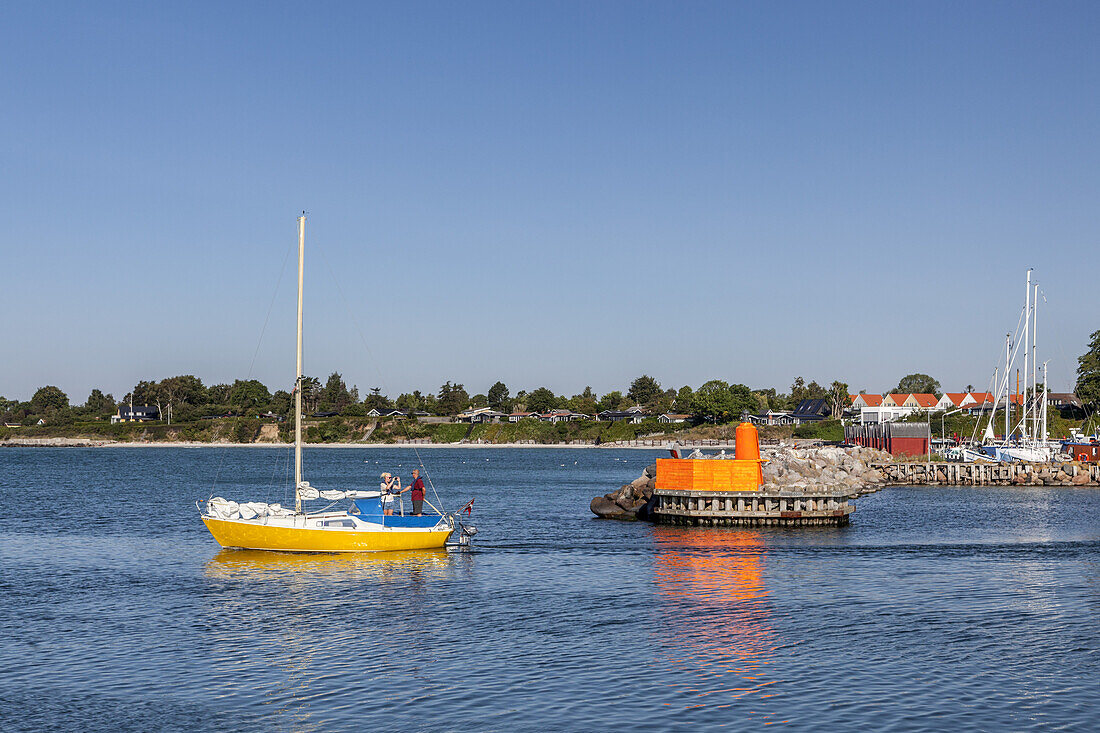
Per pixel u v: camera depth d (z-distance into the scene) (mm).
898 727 19250
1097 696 21266
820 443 191875
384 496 43156
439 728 19281
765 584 35000
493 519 58812
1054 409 155375
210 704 20906
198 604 31625
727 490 54188
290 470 128375
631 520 58000
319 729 19281
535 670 23406
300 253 45375
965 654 24828
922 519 58531
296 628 28062
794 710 20281
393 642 26281
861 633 27141
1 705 20844
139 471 125125
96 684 22406
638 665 23797
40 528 53469
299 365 44469
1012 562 40188
